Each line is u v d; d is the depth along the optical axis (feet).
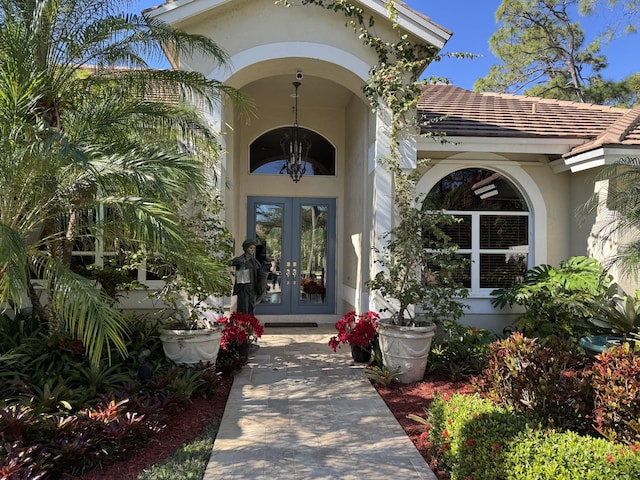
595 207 24.16
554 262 30.14
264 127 38.01
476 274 30.22
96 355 13.01
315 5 26.04
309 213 38.55
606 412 12.99
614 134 26.14
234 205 33.04
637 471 9.79
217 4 24.53
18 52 16.19
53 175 14.99
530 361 14.89
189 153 21.80
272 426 16.63
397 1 25.16
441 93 40.29
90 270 24.59
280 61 26.27
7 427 12.75
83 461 12.94
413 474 13.37
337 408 18.45
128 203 14.34
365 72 26.30
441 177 29.81
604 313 24.47
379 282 22.99
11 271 12.20
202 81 21.25
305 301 38.22
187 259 17.52
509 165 29.99
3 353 18.75
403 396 20.03
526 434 11.46
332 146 38.88
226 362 22.39
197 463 13.51
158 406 15.58
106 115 17.56
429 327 21.74
